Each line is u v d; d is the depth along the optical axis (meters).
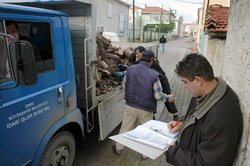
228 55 2.57
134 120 4.09
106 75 4.90
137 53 5.03
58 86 3.11
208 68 1.62
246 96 1.70
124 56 6.71
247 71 1.73
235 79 2.10
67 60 3.30
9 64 2.31
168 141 2.21
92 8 3.66
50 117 2.99
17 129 2.51
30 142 2.70
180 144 1.88
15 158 2.52
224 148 1.54
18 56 2.24
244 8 2.00
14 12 2.53
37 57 2.79
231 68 2.34
